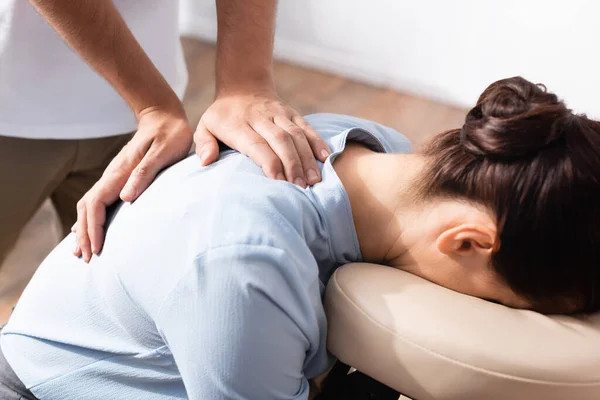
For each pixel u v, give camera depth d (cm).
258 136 84
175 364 78
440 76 278
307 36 288
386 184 79
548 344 72
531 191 68
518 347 71
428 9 266
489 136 70
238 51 101
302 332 72
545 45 259
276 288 68
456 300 76
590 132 70
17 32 105
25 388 87
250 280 67
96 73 109
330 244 78
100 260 80
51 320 84
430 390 73
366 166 81
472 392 71
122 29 98
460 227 73
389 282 77
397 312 74
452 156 74
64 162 121
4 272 176
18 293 171
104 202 88
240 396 69
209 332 67
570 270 71
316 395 90
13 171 117
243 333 67
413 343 72
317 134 86
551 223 68
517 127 69
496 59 268
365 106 272
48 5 93
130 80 98
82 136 118
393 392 85
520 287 74
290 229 71
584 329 74
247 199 72
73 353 82
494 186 70
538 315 75
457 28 266
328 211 76
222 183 75
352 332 76
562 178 68
